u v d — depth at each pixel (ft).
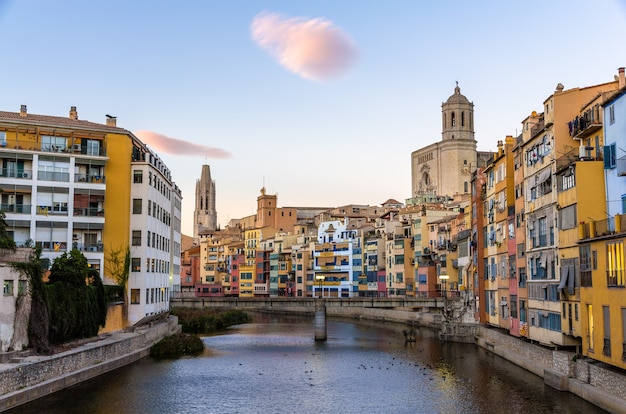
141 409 147.43
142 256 239.50
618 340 127.44
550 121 170.81
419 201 581.94
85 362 177.06
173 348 241.14
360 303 313.53
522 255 196.75
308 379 189.16
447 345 265.13
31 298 164.35
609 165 147.84
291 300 304.30
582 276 146.51
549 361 169.78
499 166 226.17
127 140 239.50
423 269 411.75
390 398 161.17
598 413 132.36
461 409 146.61
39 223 224.33
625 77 167.32
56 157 228.43
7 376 137.18
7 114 238.48
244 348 264.31
